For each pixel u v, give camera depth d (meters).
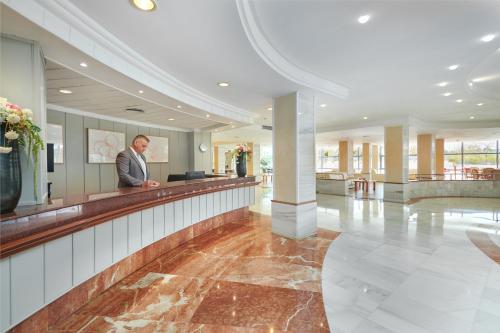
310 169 4.70
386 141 8.55
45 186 2.35
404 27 2.75
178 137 9.27
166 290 2.66
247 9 2.40
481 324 2.08
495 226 5.27
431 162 11.24
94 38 2.60
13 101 2.15
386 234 4.71
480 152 15.89
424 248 3.93
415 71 4.03
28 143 2.07
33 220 1.79
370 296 2.54
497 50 3.48
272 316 2.21
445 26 2.72
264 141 15.72
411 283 2.80
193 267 3.25
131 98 4.80
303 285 2.77
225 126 8.53
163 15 2.33
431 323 2.10
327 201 8.75
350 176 12.80
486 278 2.91
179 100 4.45
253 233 4.81
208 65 3.46
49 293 1.91
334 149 21.84
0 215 1.70
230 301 2.45
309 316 2.21
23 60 2.21
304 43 3.14
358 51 3.36
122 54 2.98
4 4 1.76
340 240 4.36
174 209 3.82
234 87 4.40
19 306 1.69
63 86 3.95
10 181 1.75
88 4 2.20
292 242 4.25
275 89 4.36
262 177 18.39
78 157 6.08
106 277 2.68
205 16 2.33
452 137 12.87
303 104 4.59
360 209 7.24
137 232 3.04
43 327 1.98
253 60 3.21
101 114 6.52
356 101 6.00
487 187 9.41
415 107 6.72
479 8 2.40
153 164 8.34
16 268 1.67
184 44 2.88
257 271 3.13
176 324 2.10
